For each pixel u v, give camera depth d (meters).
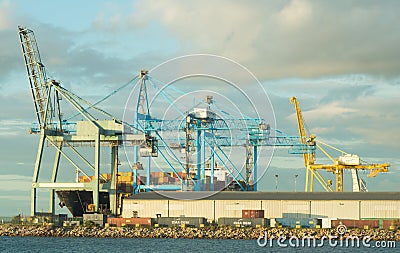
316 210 149.25
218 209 152.88
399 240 140.88
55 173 166.50
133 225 154.62
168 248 125.50
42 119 168.00
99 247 128.00
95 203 160.62
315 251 122.19
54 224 161.00
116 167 166.50
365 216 147.50
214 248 125.25
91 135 163.62
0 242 139.88
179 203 154.88
